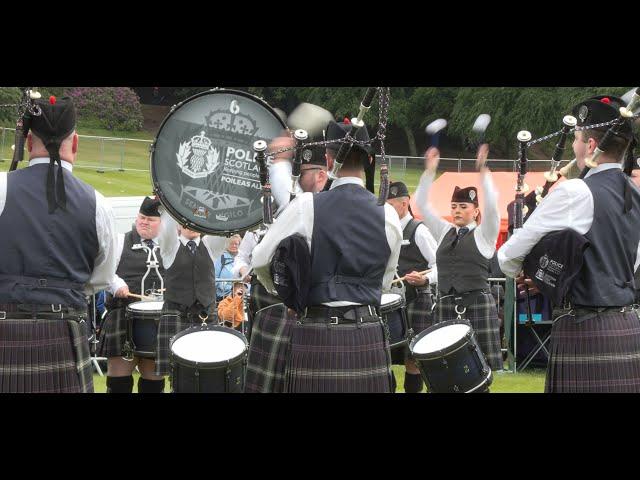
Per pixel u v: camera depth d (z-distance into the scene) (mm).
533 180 27875
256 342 12508
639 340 9195
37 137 8773
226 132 11438
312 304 9000
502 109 71312
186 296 13742
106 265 9086
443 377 10297
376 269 9125
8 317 8469
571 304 9133
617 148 9211
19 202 8555
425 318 17016
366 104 8891
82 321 8844
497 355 15789
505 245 9352
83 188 8891
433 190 27938
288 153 11438
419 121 84562
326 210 8969
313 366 8969
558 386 9219
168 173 11312
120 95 83500
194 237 13859
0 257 8484
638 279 11242
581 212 8977
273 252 9062
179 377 10648
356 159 9242
